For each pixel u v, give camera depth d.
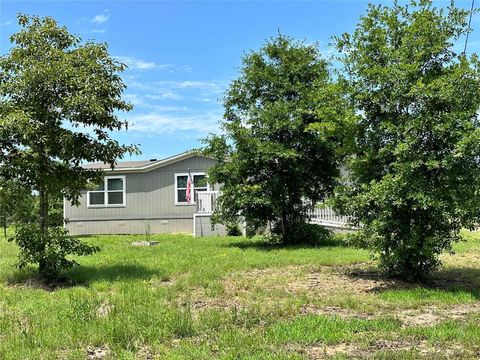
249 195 15.71
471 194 7.95
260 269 10.89
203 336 5.62
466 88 8.01
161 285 9.11
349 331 5.69
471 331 5.58
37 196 10.33
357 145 9.21
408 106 8.50
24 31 9.38
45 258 9.36
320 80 15.63
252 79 16.34
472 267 10.93
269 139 15.98
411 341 5.38
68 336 5.51
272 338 5.43
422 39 8.51
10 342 5.35
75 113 9.12
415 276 9.05
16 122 8.47
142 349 5.22
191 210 25.62
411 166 7.99
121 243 18.02
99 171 10.20
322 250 14.13
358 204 8.74
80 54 9.50
